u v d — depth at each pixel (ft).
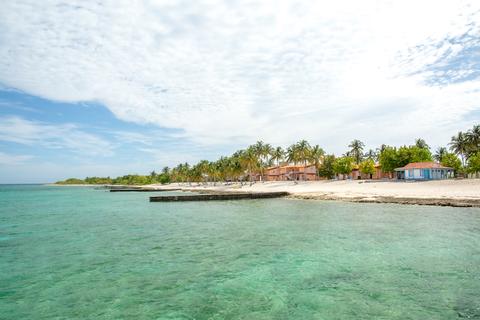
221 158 401.70
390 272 44.96
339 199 157.38
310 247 61.11
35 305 36.60
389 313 32.45
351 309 33.60
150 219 112.78
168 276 45.83
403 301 35.19
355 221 90.48
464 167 277.23
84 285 42.80
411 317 31.48
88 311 34.71
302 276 44.42
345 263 49.88
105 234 82.38
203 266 50.44
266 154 341.21
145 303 36.45
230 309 34.37
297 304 35.24
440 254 53.42
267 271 47.01
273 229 82.43
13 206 185.57
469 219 87.61
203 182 483.51
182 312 33.83
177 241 70.90
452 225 79.25
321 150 324.60
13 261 55.93
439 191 159.94
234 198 195.93
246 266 49.78
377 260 51.01
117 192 367.04
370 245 61.11
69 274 47.80
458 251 55.06
